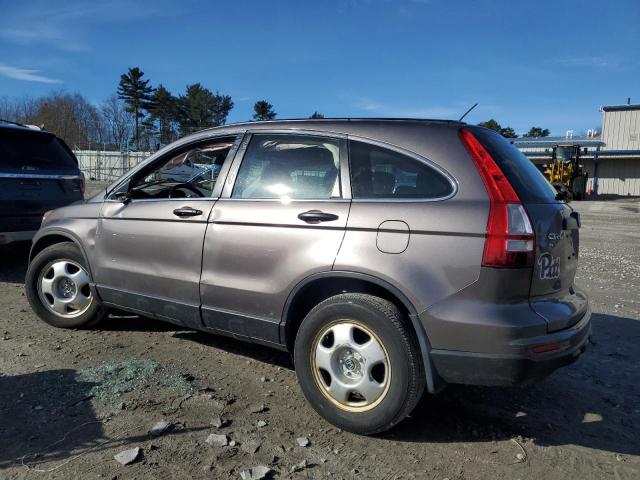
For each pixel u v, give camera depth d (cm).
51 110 5981
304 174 366
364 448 321
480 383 302
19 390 379
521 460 315
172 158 452
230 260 381
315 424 347
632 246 1232
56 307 512
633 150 3834
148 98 6275
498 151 329
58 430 328
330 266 333
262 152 391
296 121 384
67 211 509
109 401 366
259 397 383
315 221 344
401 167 333
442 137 330
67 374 407
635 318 605
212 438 322
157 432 327
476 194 308
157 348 471
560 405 389
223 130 421
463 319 297
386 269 316
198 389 391
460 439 337
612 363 471
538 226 307
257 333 374
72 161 791
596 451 328
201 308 400
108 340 487
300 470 297
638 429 357
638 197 3775
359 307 323
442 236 306
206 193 429
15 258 854
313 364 346
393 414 317
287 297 354
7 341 476
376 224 324
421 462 309
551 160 3797
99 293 475
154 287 430
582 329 328
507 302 297
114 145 5538
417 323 309
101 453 305
